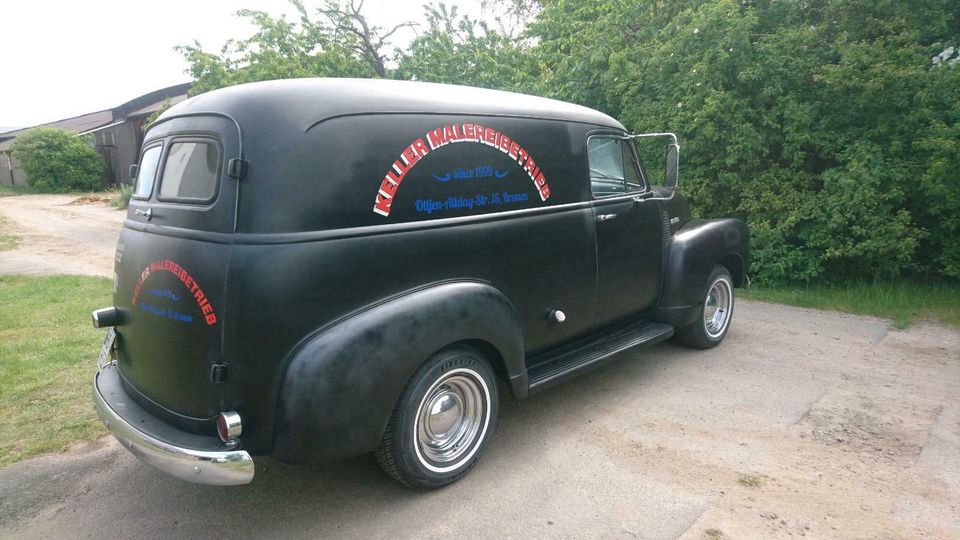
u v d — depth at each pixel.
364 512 3.08
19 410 4.30
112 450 3.77
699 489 3.24
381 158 2.92
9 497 3.26
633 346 4.39
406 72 13.48
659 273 4.84
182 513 3.11
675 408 4.26
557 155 3.91
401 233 2.98
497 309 3.31
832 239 7.16
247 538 2.89
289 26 13.49
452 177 3.24
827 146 7.24
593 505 3.11
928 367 5.04
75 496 3.27
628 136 4.73
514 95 3.91
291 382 2.61
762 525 2.92
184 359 2.73
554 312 3.83
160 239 2.89
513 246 3.55
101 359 3.49
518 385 3.51
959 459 3.54
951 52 7.14
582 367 3.95
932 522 2.94
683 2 8.59
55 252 11.84
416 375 3.00
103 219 18.23
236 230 2.59
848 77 6.89
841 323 6.32
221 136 2.71
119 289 3.28
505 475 3.41
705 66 7.46
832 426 3.97
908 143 6.95
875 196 6.81
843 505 3.08
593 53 9.12
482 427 3.39
